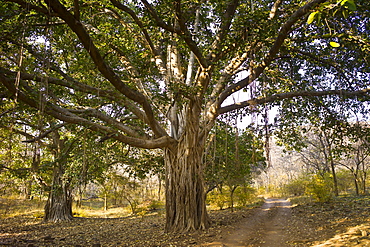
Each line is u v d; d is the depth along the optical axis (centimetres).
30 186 2017
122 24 1111
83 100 1095
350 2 231
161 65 1194
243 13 845
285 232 977
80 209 3002
